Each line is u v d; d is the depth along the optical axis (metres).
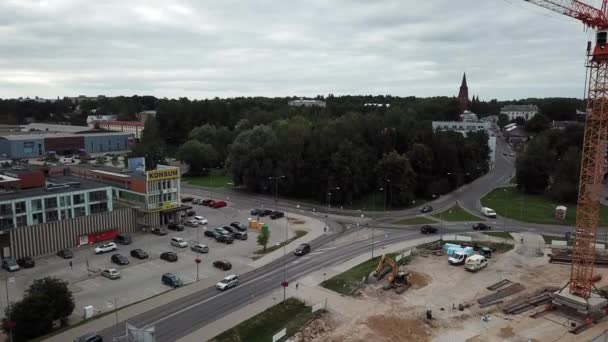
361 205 145.62
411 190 148.00
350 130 164.75
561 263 93.38
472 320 69.00
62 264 90.31
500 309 72.69
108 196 110.75
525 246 103.00
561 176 158.12
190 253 97.75
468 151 185.00
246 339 63.34
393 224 124.25
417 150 157.62
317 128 170.25
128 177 123.00
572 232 115.81
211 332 63.41
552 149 187.62
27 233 93.00
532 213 135.88
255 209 136.25
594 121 74.06
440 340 63.28
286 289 78.56
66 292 65.62
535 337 64.19
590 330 66.56
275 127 190.25
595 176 74.69
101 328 64.19
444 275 86.44
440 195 161.00
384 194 148.88
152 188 116.94
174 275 80.81
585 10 76.69
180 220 123.38
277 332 64.94
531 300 75.44
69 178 128.38
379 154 163.75
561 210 129.25
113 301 73.69
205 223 120.81
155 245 102.88
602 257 96.50
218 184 181.38
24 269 87.69
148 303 72.56
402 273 82.56
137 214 113.31
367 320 67.88
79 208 106.12
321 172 150.00
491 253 99.12
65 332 63.00
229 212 135.38
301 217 131.00
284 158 156.25
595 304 71.00
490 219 129.75
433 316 69.75
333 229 118.50
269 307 71.44
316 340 62.47
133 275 84.94
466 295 77.69
